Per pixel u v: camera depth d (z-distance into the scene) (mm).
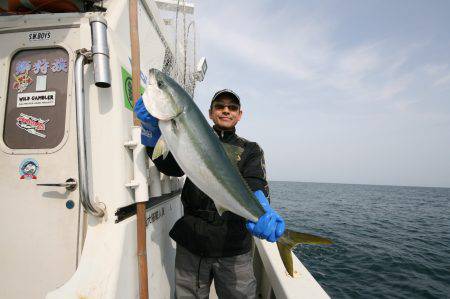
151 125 1814
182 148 1822
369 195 75812
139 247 1721
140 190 1763
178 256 2273
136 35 1784
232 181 1923
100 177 1665
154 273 2145
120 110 1747
